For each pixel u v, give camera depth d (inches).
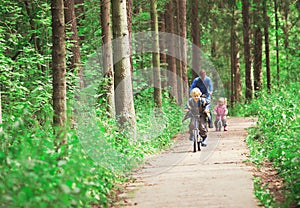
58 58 455.2
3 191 285.3
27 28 789.2
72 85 687.7
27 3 772.6
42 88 643.5
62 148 393.1
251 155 632.4
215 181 469.4
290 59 2062.0
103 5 763.4
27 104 594.6
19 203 282.4
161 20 1396.4
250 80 1667.1
